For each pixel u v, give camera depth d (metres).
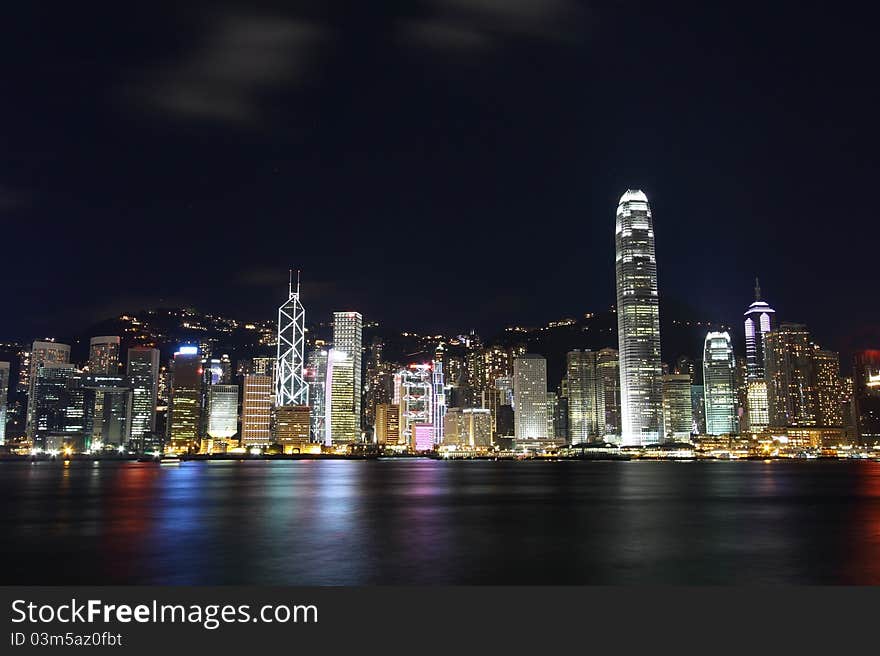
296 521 84.06
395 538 67.94
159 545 63.62
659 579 47.78
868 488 163.62
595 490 155.75
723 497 131.38
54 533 72.69
